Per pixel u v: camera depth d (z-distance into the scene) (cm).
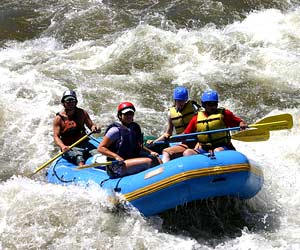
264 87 1939
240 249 1174
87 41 2327
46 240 1195
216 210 1267
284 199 1359
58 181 1391
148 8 2611
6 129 1733
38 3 2725
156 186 1191
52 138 1705
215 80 1978
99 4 2675
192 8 2569
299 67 2019
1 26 2492
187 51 2134
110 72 2061
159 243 1185
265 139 1366
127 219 1234
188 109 1402
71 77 2022
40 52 2227
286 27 2302
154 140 1434
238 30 2303
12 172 1552
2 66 2092
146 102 1891
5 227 1227
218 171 1175
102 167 1384
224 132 1312
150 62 2100
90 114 1819
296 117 1753
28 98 1881
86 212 1253
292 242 1191
